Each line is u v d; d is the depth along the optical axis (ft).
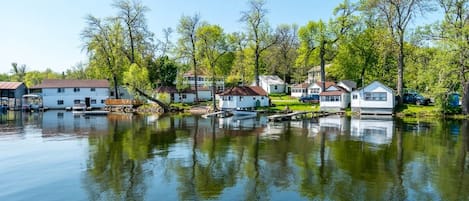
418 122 114.21
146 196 39.93
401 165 52.80
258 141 77.00
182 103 205.36
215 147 69.67
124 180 46.29
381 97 145.69
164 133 91.71
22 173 50.19
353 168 51.31
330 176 47.03
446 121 115.96
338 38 173.88
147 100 203.51
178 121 126.93
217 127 105.40
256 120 129.59
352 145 70.85
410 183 43.50
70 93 220.43
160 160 57.93
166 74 239.50
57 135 88.53
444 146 68.74
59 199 39.50
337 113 153.48
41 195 40.88
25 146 71.92
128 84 178.40
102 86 225.35
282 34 244.42
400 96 150.51
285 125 109.81
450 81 121.39
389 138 79.61
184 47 185.37
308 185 43.16
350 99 170.60
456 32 116.47
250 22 188.55
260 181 45.16
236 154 62.54
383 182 44.06
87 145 72.95
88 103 223.30
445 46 117.91
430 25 126.31
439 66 118.32
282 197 39.01
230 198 38.93
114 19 178.81
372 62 189.88
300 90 240.73
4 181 46.32
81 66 326.24
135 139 81.10
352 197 38.68
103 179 46.88
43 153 64.28
